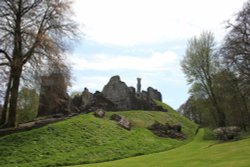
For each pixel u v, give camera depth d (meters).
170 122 55.50
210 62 61.78
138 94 62.53
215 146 35.78
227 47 45.41
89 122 40.97
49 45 35.84
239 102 56.28
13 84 37.09
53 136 34.84
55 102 44.25
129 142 37.81
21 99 51.88
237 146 33.19
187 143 43.84
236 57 44.66
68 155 30.70
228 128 45.38
